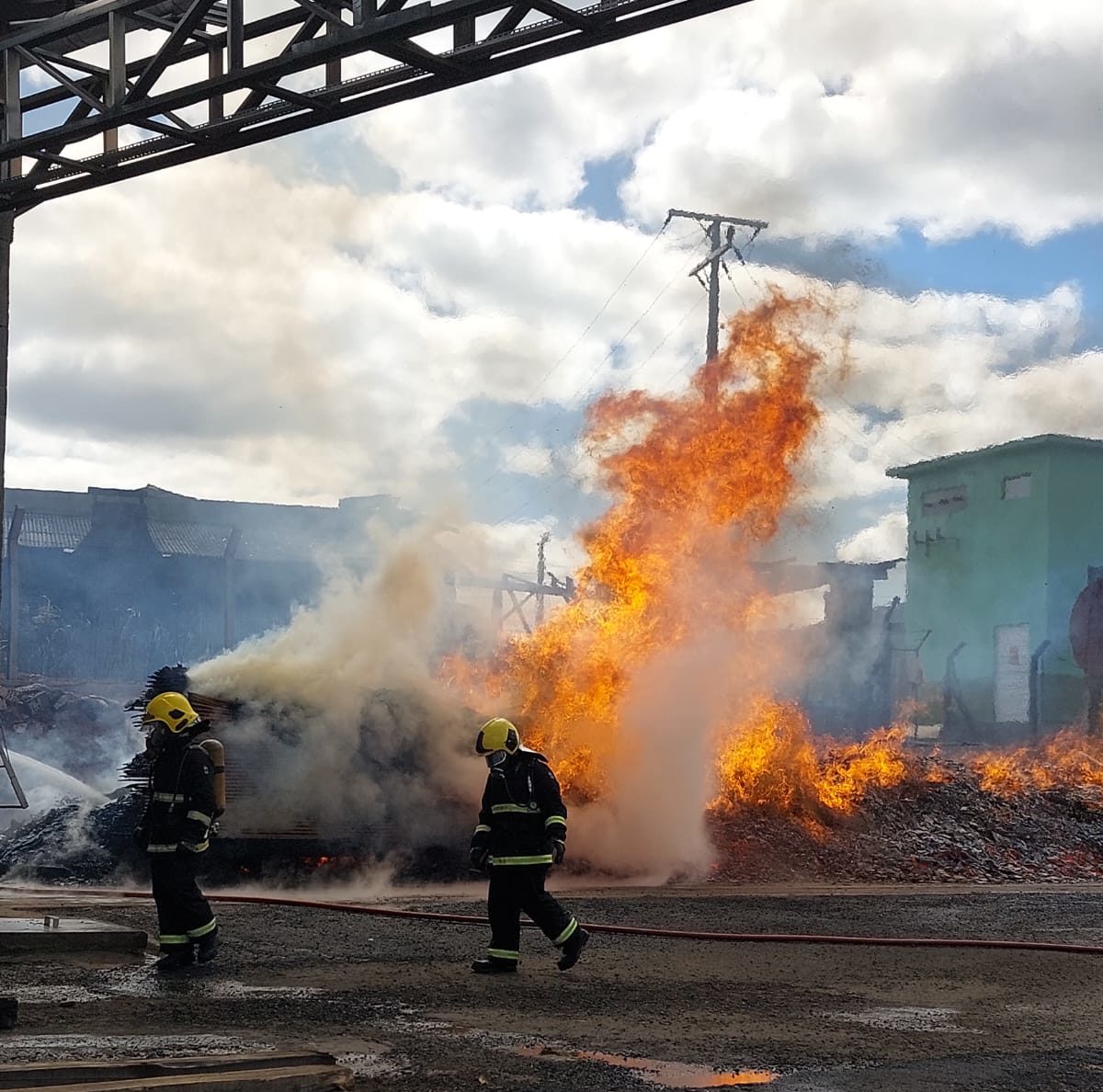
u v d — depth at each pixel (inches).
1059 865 815.7
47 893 550.6
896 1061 256.4
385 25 487.8
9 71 621.6
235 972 345.7
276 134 559.5
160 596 1756.9
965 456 1812.3
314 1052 235.5
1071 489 1716.3
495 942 354.9
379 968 356.8
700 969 371.6
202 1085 207.2
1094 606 1321.4
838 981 357.1
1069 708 1593.3
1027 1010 319.0
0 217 744.3
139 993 311.7
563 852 351.9
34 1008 289.1
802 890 651.5
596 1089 226.5
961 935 470.0
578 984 338.6
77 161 607.8
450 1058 248.1
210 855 613.3
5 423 762.8
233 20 532.4
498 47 491.5
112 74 573.9
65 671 1573.6
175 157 588.4
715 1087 230.2
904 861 768.9
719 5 457.7
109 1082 207.9
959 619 1818.4
